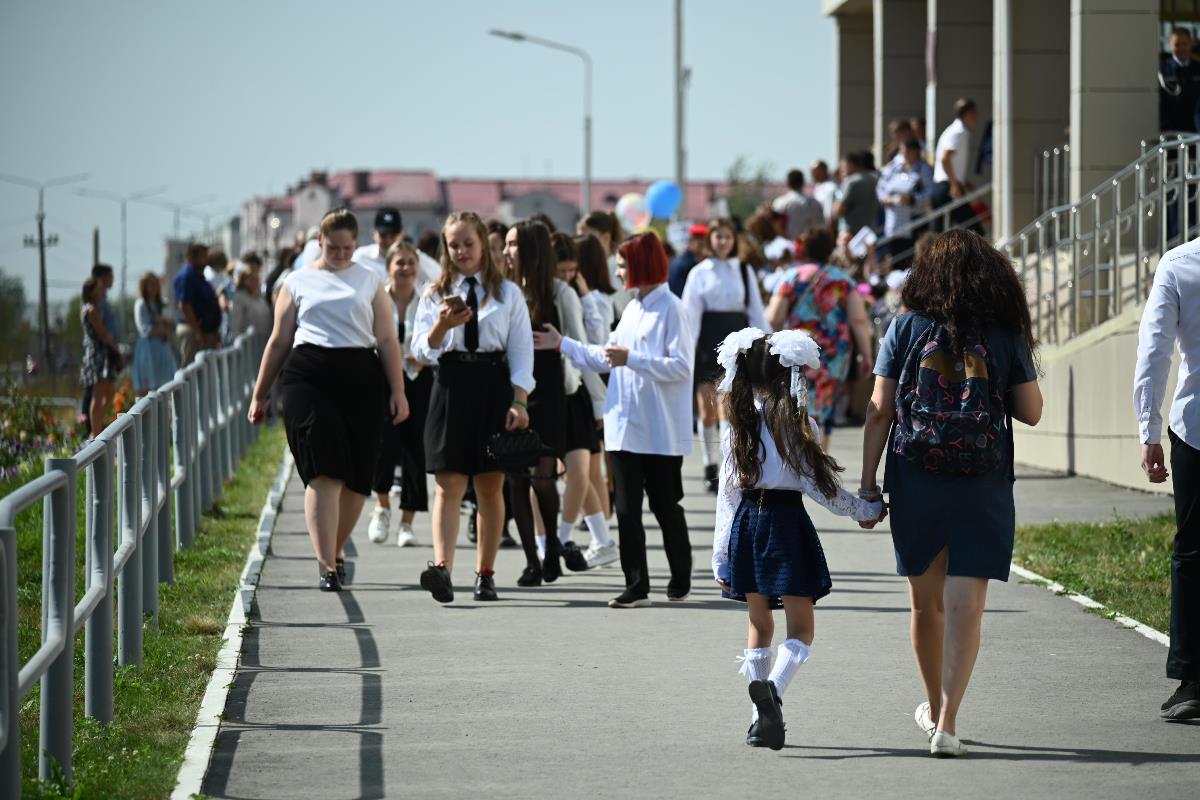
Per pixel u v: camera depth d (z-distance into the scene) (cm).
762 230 5262
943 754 1652
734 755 1673
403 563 2969
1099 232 4266
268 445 5200
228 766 1633
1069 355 4212
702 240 4309
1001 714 1831
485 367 2506
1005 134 5719
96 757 1620
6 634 1274
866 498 1684
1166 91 5212
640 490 2517
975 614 1627
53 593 1490
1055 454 4331
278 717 1833
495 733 1762
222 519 3531
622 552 2519
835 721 1809
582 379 2830
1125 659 2111
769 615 1734
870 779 1581
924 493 1623
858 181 6275
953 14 7019
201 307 5638
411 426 3036
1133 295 4262
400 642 2244
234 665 2073
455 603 2553
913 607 1702
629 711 1859
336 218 2625
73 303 9762
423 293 2550
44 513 1481
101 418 5209
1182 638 1784
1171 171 4881
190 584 2659
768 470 1692
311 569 2884
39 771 1530
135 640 2036
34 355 8925
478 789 1555
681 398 2505
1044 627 2309
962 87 7038
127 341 9025
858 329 3922
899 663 2097
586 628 2342
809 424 1686
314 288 2623
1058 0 6062
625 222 8550
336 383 2616
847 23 8738
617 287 3391
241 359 4869
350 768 1627
